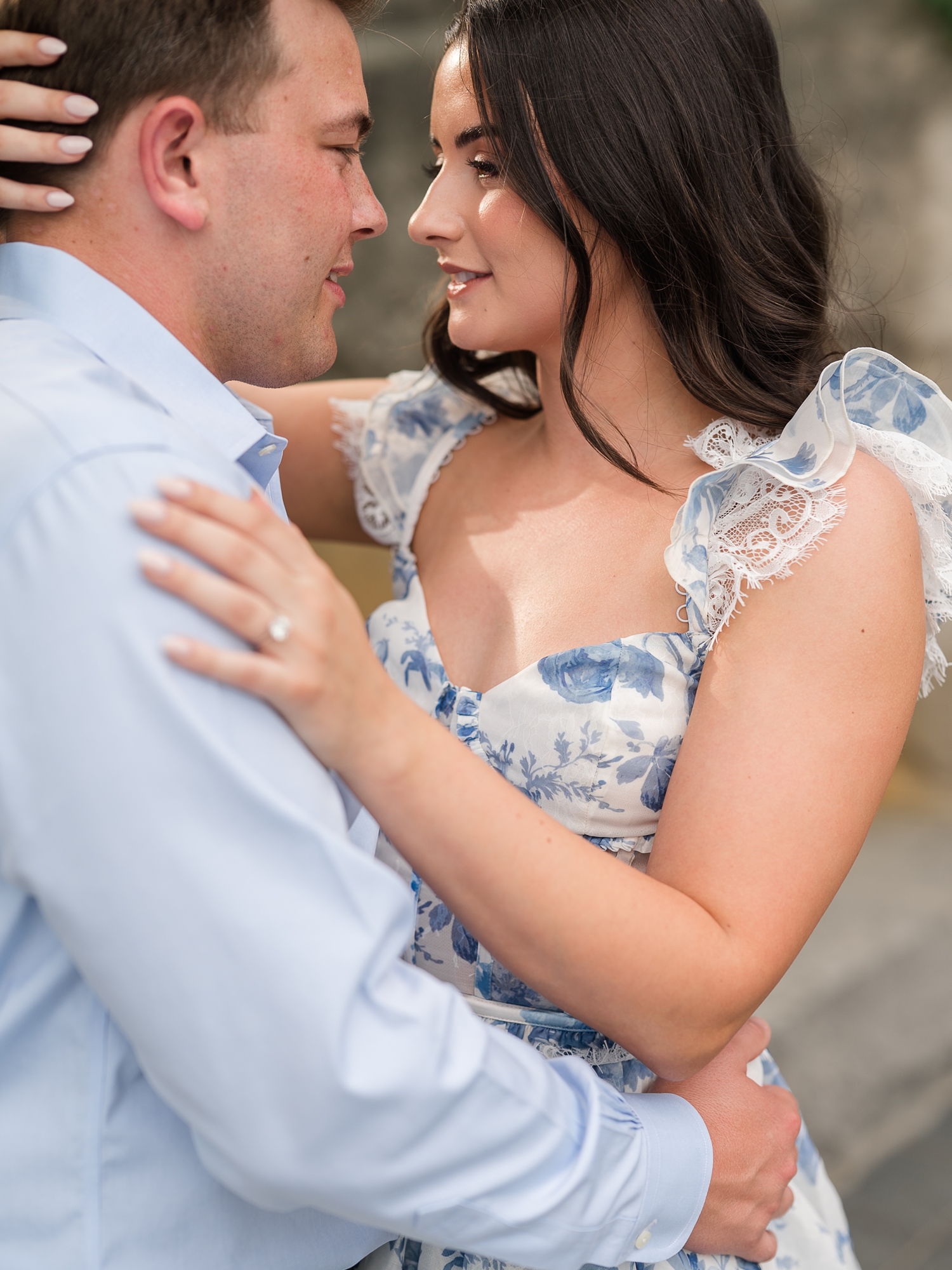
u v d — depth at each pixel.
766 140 1.31
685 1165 1.04
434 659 1.33
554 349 1.34
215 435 1.03
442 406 1.56
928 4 4.78
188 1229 0.94
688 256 1.25
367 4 1.11
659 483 1.31
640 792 1.19
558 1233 0.93
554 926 0.97
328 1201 0.83
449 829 0.94
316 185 1.07
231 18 0.99
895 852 4.21
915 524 1.15
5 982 0.90
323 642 0.85
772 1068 1.45
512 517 1.40
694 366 1.28
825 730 1.07
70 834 0.78
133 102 0.99
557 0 1.20
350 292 4.55
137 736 0.77
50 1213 0.90
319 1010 0.78
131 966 0.78
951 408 1.21
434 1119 0.83
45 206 1.00
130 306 1.01
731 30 1.26
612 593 1.26
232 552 0.81
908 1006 3.25
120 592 0.78
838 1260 1.38
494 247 1.26
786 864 1.05
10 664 0.79
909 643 1.11
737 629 1.13
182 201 1.01
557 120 1.20
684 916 1.01
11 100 0.98
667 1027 1.01
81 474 0.80
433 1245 1.19
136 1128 0.91
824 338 1.36
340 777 0.93
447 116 1.27
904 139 4.80
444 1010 0.86
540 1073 0.92
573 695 1.20
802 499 1.13
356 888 0.80
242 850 0.79
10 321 0.99
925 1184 2.71
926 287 4.80
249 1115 0.79
